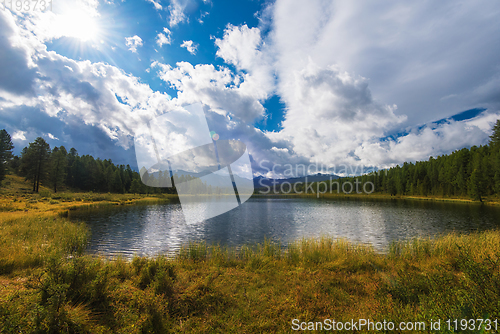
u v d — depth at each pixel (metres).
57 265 4.04
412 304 4.12
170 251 12.48
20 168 60.12
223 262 8.36
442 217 29.38
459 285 4.14
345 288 5.65
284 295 5.04
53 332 2.95
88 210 34.72
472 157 68.56
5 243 8.57
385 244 14.30
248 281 6.12
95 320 3.48
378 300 4.48
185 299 4.64
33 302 3.19
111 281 4.82
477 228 21.16
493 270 3.63
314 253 8.97
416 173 88.25
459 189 68.62
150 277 5.66
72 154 95.88
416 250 9.80
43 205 33.19
